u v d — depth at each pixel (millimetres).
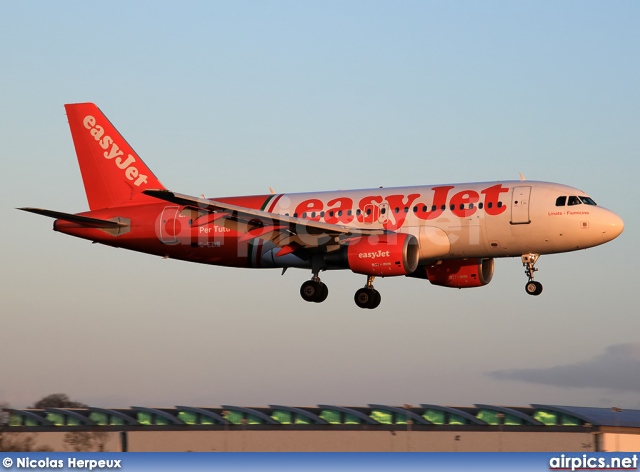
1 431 77812
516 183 103500
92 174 118250
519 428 74000
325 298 110750
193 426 77688
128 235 115250
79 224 115938
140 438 77438
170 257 116000
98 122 118375
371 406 79625
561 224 100500
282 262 110625
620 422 73625
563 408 75812
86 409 80875
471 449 74250
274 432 76938
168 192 95062
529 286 104250
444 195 104750
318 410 79625
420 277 117000
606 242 101250
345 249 105562
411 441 75125
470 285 113875
